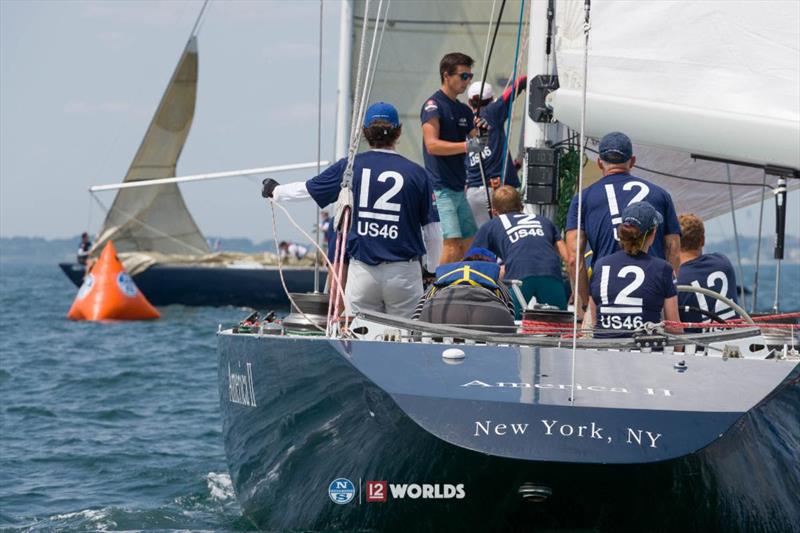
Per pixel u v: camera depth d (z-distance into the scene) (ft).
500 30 119.65
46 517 72.28
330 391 51.49
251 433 59.62
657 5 69.77
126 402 127.44
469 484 46.96
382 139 64.34
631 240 60.03
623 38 70.54
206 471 87.81
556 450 45.27
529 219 74.33
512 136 116.26
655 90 70.13
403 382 48.91
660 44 70.03
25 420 114.93
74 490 81.46
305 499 53.88
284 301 295.89
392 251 63.21
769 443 48.47
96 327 236.02
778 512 49.60
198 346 192.54
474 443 45.85
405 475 48.37
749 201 88.99
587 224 66.44
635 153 85.10
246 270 294.05
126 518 70.74
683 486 45.96
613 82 70.69
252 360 58.75
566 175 81.82
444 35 120.47
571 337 56.85
